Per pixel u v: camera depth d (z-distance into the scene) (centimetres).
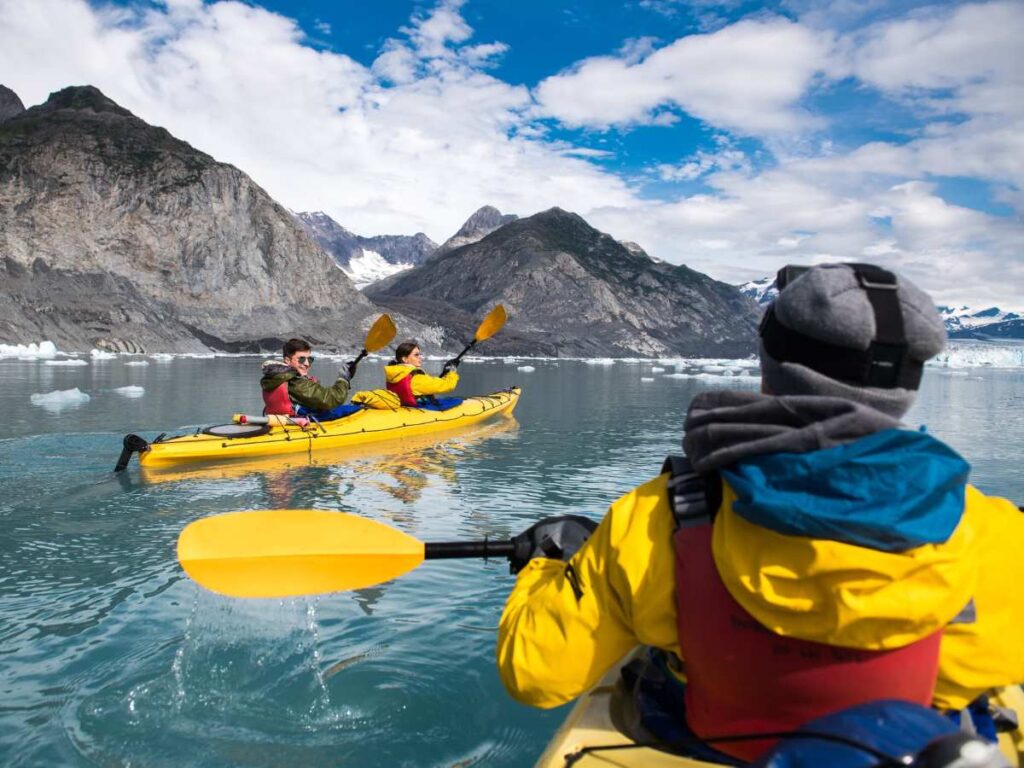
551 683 133
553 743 157
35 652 286
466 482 649
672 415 1223
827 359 110
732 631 114
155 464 683
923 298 111
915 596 100
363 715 246
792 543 103
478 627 315
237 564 208
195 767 217
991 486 641
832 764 96
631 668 175
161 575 380
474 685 267
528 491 614
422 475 679
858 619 101
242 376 1877
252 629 306
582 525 185
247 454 750
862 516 96
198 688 259
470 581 372
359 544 210
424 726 240
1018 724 160
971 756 87
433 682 268
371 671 274
